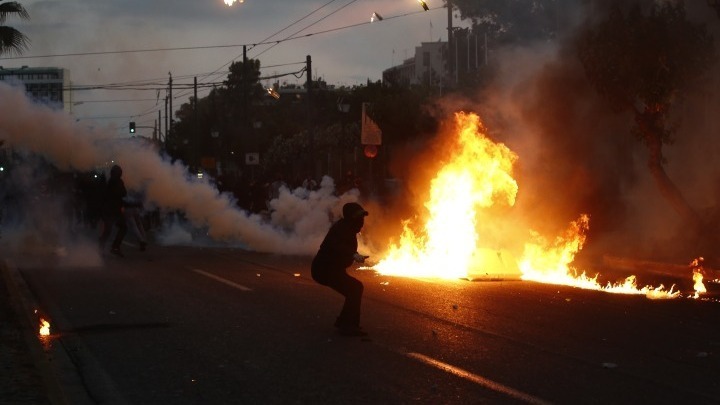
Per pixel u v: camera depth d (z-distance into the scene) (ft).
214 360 30.27
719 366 29.48
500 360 29.89
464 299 44.45
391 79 147.84
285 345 32.68
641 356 30.96
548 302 43.75
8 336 33.94
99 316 39.47
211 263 63.46
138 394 25.88
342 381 26.99
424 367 28.78
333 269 34.45
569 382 26.84
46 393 24.84
